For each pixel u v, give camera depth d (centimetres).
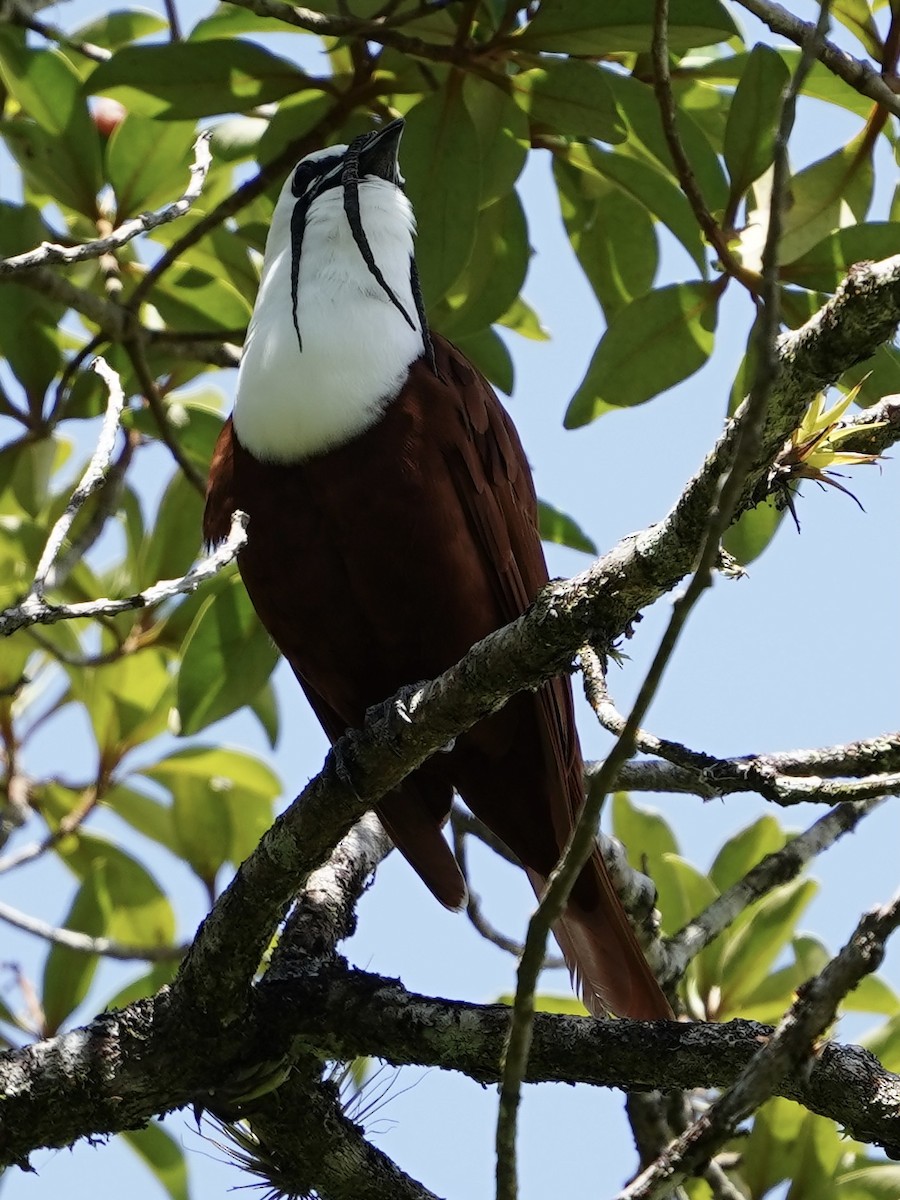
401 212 838
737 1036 610
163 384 1081
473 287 955
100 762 1073
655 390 870
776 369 439
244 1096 678
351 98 905
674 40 806
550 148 953
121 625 1067
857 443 597
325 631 805
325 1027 669
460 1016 655
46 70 933
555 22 811
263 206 1036
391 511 756
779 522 908
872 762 561
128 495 1120
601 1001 758
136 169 966
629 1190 454
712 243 823
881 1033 863
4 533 1082
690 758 548
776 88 798
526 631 590
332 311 779
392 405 760
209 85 885
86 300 948
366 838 832
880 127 847
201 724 966
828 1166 811
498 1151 477
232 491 784
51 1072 677
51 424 988
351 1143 698
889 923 449
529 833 853
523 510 845
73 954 952
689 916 936
